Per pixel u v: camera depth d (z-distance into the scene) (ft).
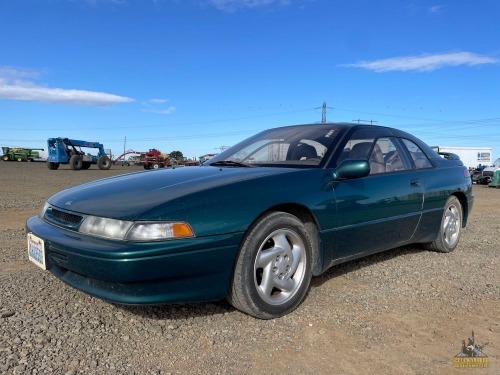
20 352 8.25
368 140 13.65
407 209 13.70
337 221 11.31
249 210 9.55
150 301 8.59
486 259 15.94
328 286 12.35
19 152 217.97
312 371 7.91
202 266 8.95
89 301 10.82
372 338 9.25
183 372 7.79
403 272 13.88
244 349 8.65
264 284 9.86
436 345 9.00
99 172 98.22
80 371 7.70
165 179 10.91
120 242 8.50
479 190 61.98
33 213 27.25
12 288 11.71
